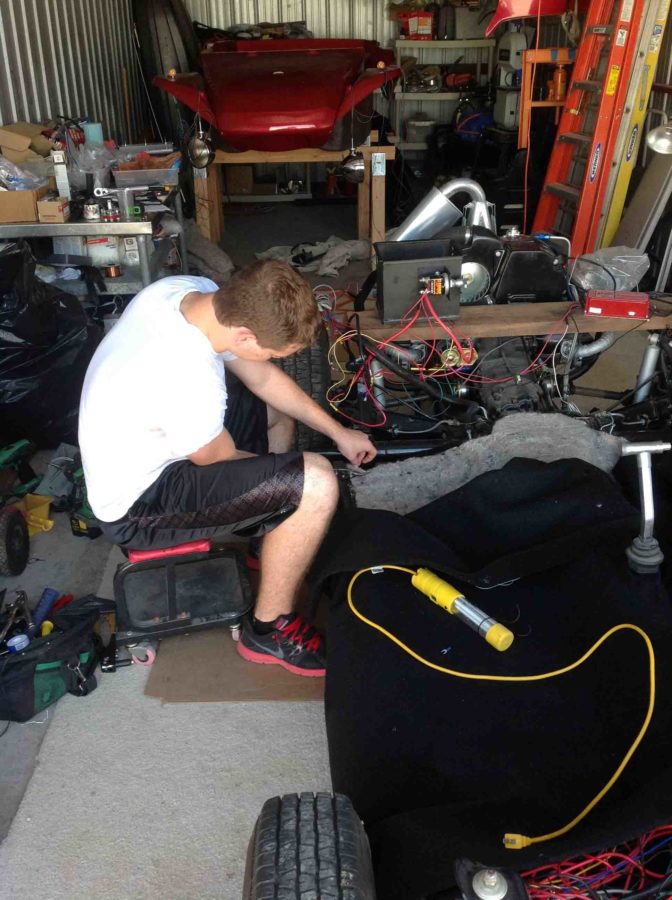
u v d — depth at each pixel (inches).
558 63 240.1
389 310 107.8
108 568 107.5
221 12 351.9
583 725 63.3
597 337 126.3
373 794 60.9
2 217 135.3
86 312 137.9
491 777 60.2
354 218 301.0
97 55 266.1
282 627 86.4
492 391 109.7
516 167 249.9
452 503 88.1
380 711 66.6
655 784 52.2
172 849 69.2
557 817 56.1
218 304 69.1
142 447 75.0
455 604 72.6
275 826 51.6
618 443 98.0
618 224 208.7
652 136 123.9
